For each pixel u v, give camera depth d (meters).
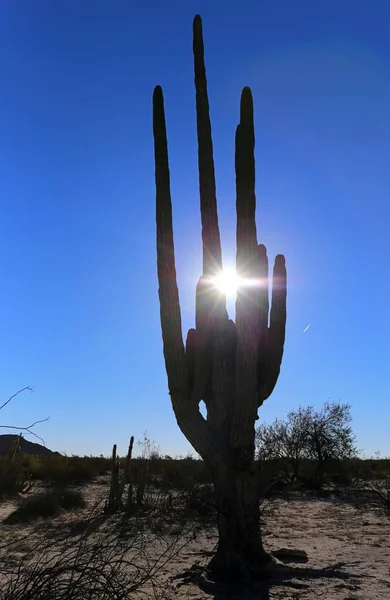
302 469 26.23
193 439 9.74
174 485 21.12
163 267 9.84
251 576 9.16
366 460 36.66
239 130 10.27
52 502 15.74
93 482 24.14
